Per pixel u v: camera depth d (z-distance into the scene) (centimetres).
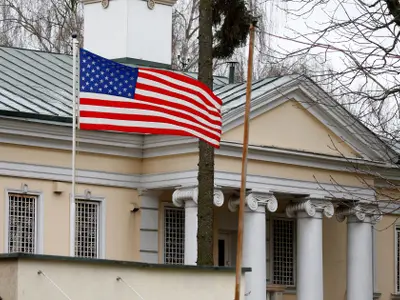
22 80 4003
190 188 3744
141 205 3900
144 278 2623
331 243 4344
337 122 4022
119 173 3856
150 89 3072
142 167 3909
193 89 3131
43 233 3662
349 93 3027
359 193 4103
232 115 3762
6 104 3681
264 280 3816
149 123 3066
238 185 3794
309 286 3975
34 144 3653
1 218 3572
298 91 3941
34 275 2427
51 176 3691
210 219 3200
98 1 4356
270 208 3866
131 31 4309
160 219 3941
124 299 2581
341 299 4347
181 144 3769
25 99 3803
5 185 3591
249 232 3825
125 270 2584
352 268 4147
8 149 3600
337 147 4059
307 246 3984
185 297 2703
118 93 3031
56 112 3734
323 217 4328
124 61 4284
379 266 4556
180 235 3988
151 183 3875
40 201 3662
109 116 3020
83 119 2991
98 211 3812
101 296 2538
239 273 2639
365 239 4147
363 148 4097
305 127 3984
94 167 3800
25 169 3631
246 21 3472
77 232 3766
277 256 4259
